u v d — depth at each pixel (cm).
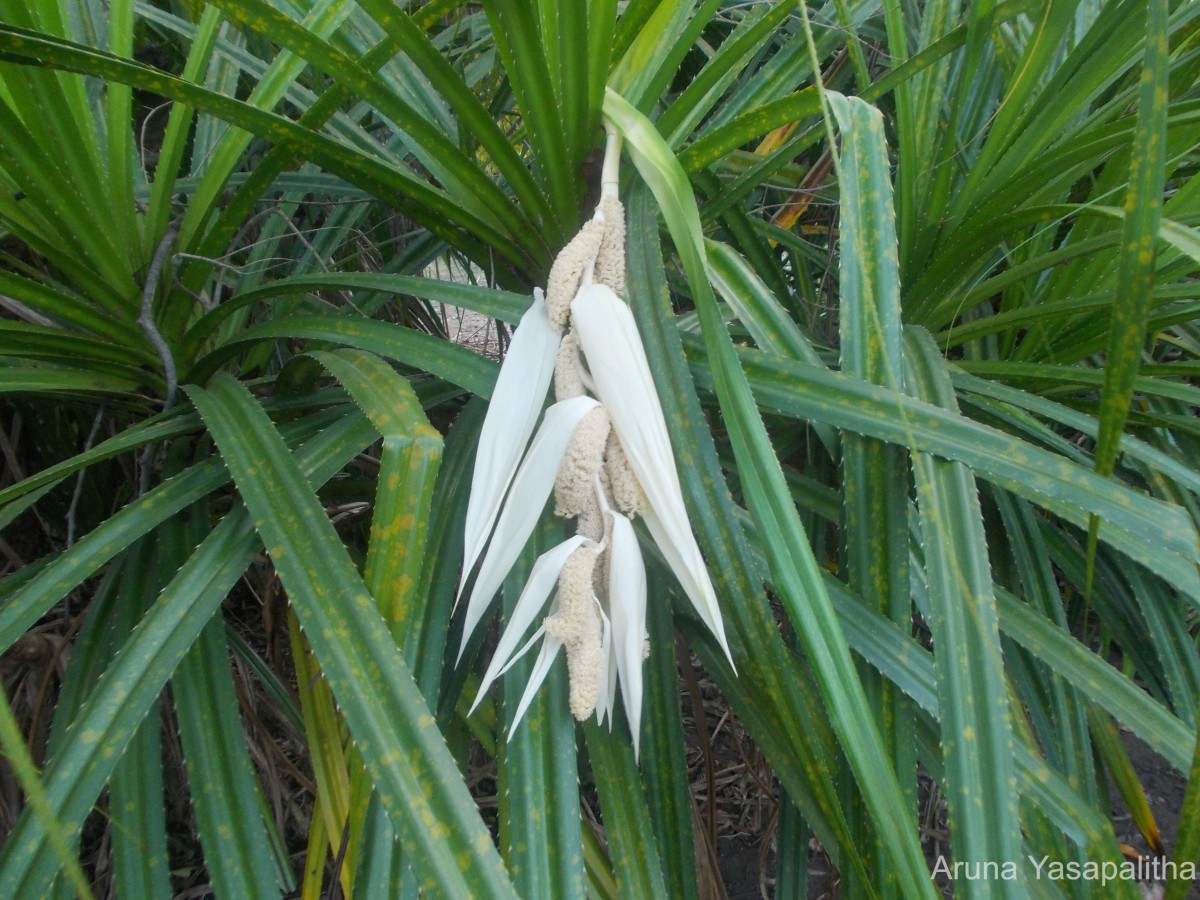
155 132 125
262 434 61
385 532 55
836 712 46
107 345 75
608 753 66
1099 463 55
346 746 80
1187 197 80
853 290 62
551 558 55
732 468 81
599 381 54
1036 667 80
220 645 64
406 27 57
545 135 64
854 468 63
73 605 101
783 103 66
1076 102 78
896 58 80
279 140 66
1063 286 93
